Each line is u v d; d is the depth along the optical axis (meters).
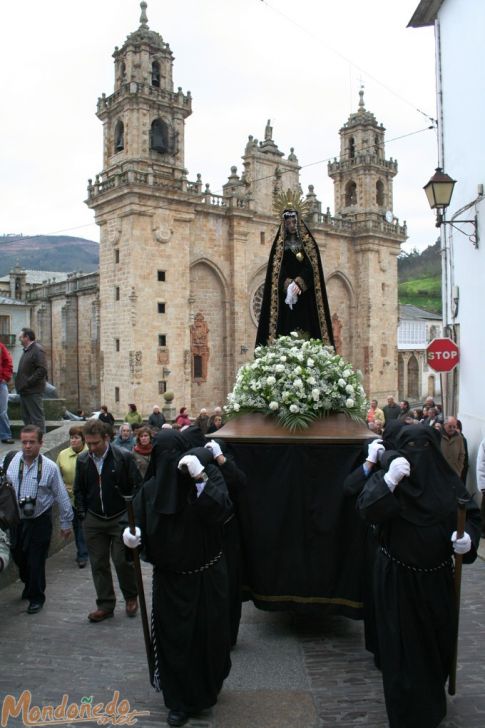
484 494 12.34
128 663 7.02
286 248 10.68
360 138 63.12
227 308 51.94
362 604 7.24
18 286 77.88
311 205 57.47
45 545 8.96
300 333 10.35
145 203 45.22
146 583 10.10
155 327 45.91
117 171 47.34
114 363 46.59
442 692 5.45
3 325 69.62
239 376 8.95
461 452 13.99
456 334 17.45
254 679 6.52
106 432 8.54
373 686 6.34
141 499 5.96
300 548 7.54
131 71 46.66
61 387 63.88
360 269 62.19
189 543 5.71
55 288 68.88
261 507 7.61
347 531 7.43
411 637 5.42
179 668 5.66
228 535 7.27
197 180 49.09
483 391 15.20
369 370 61.50
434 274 129.75
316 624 8.12
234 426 8.30
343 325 61.88
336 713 5.81
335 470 7.55
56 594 9.63
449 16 17.66
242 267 52.06
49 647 7.49
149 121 46.78
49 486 8.96
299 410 8.09
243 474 6.81
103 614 8.43
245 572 7.77
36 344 15.06
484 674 6.56
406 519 5.47
